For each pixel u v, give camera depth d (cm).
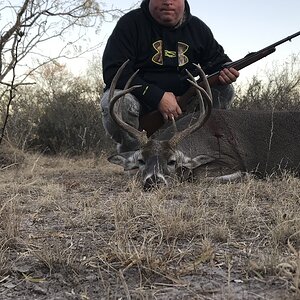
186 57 661
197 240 312
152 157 534
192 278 253
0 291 247
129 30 643
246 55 659
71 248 301
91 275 261
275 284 239
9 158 893
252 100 1082
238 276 252
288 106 1045
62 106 1330
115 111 586
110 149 1194
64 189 541
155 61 648
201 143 602
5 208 391
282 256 271
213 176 593
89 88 1484
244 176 597
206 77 606
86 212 383
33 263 280
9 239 308
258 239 313
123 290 242
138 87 568
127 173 650
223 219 349
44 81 1500
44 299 237
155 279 253
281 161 629
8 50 857
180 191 478
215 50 685
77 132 1264
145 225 344
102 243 312
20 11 840
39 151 1240
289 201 396
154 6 639
